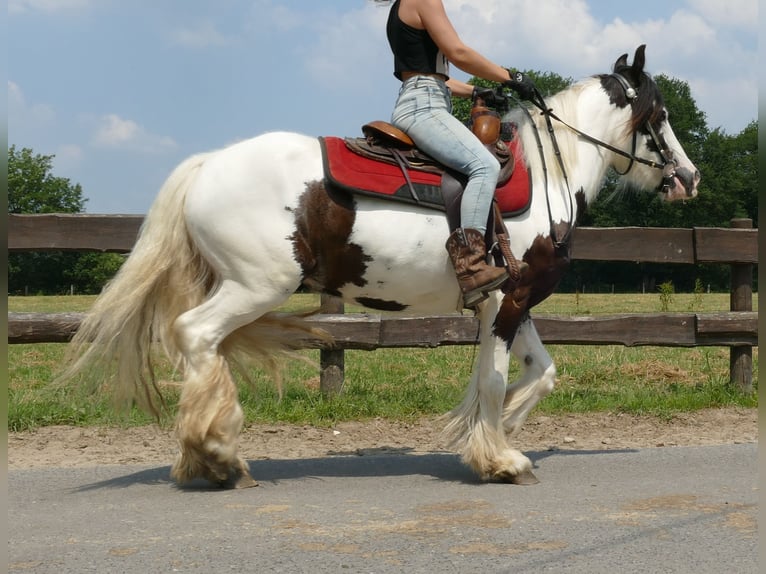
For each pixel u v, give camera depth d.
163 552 3.71
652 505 4.52
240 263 4.62
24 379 9.77
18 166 57.62
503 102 5.30
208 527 4.09
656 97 5.63
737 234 8.26
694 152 46.50
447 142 4.76
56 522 4.20
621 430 7.04
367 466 5.63
